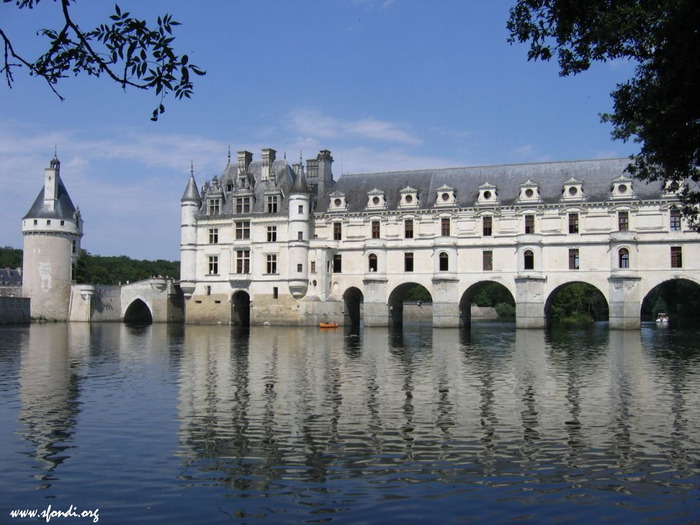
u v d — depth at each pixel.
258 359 41.09
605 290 75.81
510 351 47.19
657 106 21.14
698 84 17.83
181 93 12.51
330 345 53.22
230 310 92.75
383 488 15.50
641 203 74.38
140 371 34.75
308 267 88.94
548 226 78.31
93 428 21.08
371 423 21.73
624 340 59.09
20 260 184.50
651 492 15.18
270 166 94.62
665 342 56.25
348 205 89.50
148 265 190.12
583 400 25.73
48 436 20.06
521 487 15.55
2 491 15.34
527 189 79.81
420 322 114.69
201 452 18.36
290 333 71.75
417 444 19.16
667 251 73.31
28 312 98.00
